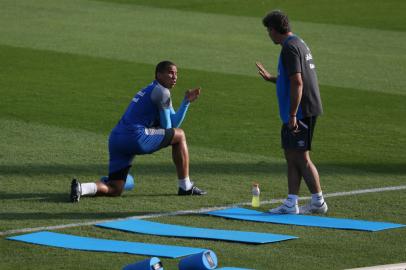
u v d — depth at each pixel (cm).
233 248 3166
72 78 6969
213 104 6122
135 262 2831
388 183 4222
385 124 5575
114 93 6475
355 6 11075
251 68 7450
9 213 3653
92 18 9956
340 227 3453
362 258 3059
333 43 8838
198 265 2691
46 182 4203
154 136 3912
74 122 5584
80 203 3825
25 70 7244
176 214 3653
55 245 3189
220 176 4341
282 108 3653
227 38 8925
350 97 6388
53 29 9194
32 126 5456
